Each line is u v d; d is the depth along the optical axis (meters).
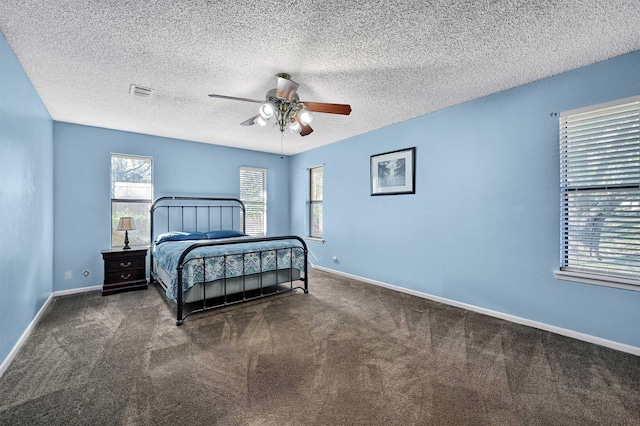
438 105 3.23
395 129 3.89
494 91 2.86
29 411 1.52
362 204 4.39
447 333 2.52
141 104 3.16
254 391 1.71
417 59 2.25
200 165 4.91
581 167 2.38
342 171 4.75
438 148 3.40
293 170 5.98
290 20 1.76
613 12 1.70
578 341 2.35
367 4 1.62
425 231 3.55
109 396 1.65
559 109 2.49
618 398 1.64
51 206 3.53
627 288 2.14
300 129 2.97
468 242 3.13
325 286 4.07
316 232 5.55
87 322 2.76
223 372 1.91
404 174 3.77
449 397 1.66
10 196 2.07
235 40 1.98
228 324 2.70
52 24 1.80
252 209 5.58
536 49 2.11
